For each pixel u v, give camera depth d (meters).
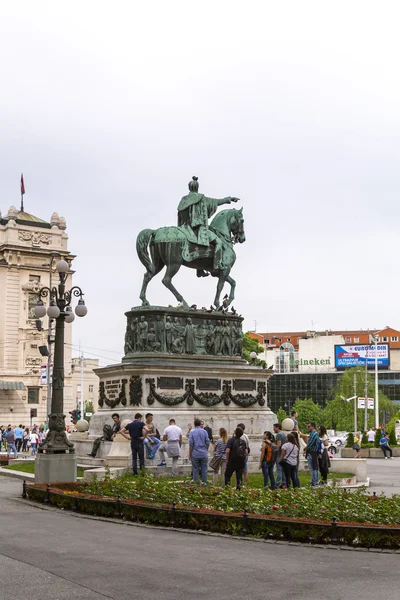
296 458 23.05
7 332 86.00
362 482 28.33
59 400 23.83
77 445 32.62
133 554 13.22
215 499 17.61
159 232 33.56
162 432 30.94
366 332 178.38
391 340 173.75
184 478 25.14
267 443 23.84
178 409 31.84
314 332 170.38
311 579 11.44
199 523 15.96
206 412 32.41
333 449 53.19
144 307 33.09
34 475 25.52
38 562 12.35
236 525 15.38
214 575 11.64
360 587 10.91
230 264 35.03
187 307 33.94
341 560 12.94
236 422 33.00
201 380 32.59
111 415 31.83
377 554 13.52
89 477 24.05
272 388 158.00
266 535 15.06
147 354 32.22
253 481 25.77
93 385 140.88
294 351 170.38
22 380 86.25
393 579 11.47
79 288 27.67
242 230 36.22
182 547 13.98
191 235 33.97
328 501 17.02
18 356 86.50
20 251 86.69
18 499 20.80
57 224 90.38
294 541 14.68
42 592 10.39
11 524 16.47
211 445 30.62
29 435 59.00
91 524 16.66
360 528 14.21
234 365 33.88
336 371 153.50
